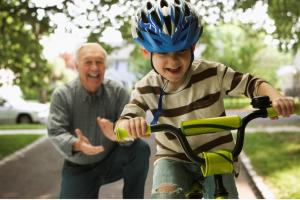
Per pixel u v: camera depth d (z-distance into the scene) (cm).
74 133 376
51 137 362
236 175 253
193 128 201
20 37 948
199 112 249
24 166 862
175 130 203
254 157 777
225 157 200
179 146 251
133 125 200
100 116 375
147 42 219
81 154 364
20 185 700
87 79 369
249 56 2425
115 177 393
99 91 374
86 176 376
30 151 1041
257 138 1009
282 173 630
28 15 833
